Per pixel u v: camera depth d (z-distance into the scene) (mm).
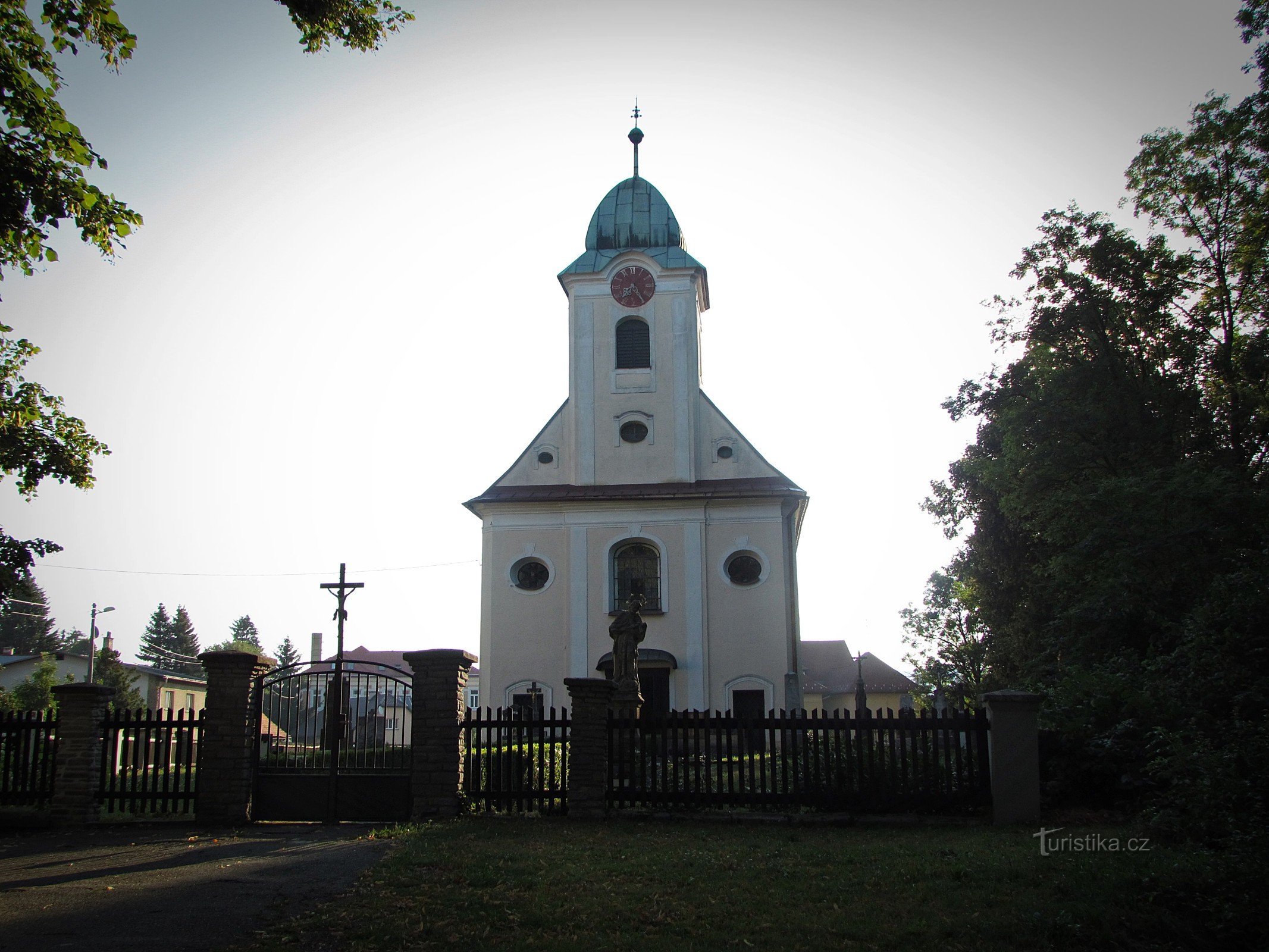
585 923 8062
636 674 21906
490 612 31984
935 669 48562
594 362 34094
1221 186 25156
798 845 11680
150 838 13070
